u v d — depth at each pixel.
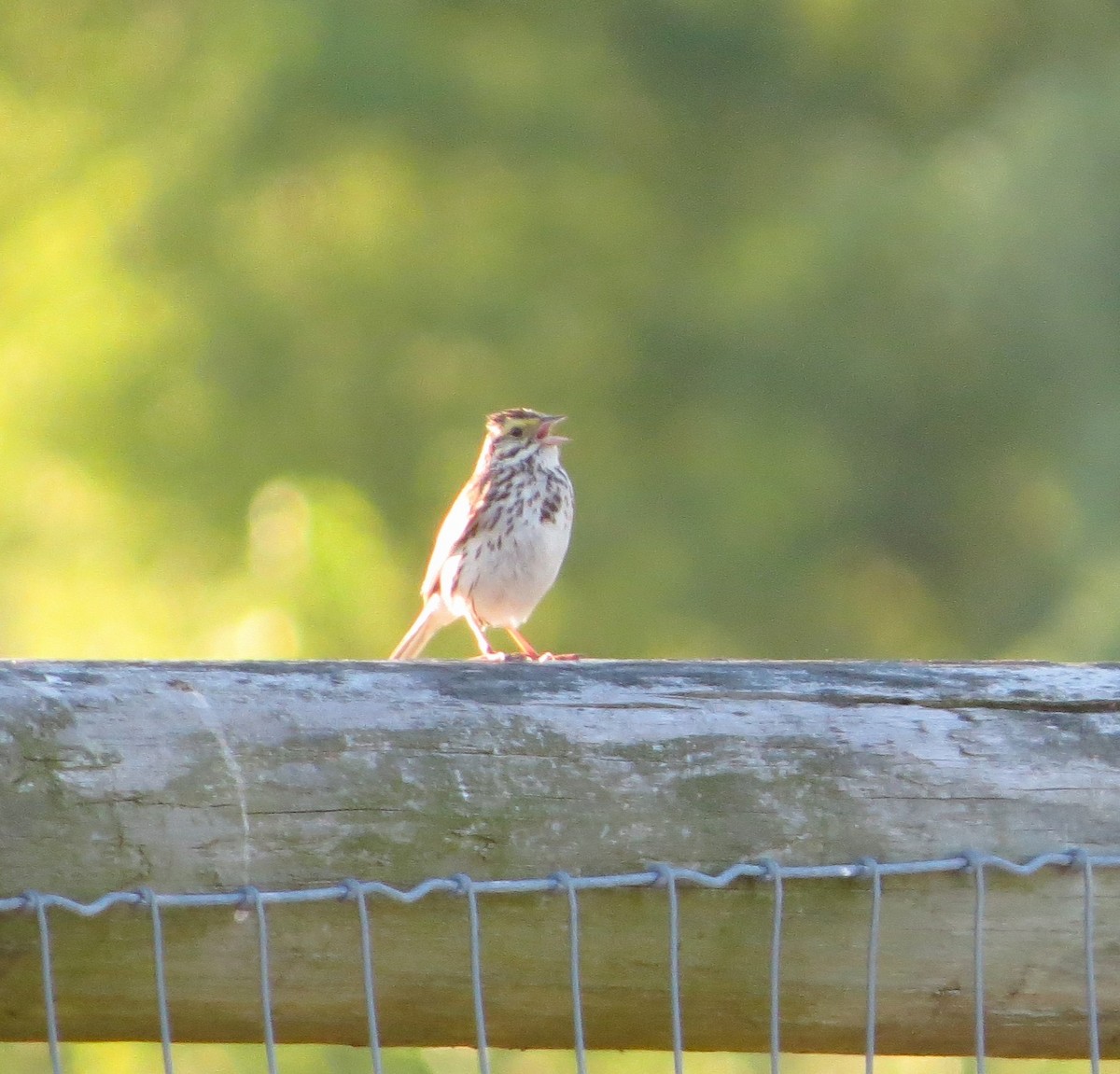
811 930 3.48
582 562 16.53
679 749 3.44
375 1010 3.40
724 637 16.55
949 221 16.48
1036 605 16.64
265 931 3.31
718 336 17.23
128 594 15.52
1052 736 3.51
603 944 3.43
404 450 16.53
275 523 15.39
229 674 3.40
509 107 17.19
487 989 3.43
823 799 3.46
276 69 16.38
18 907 3.22
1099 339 16.17
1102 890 3.48
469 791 3.39
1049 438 16.56
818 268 16.83
